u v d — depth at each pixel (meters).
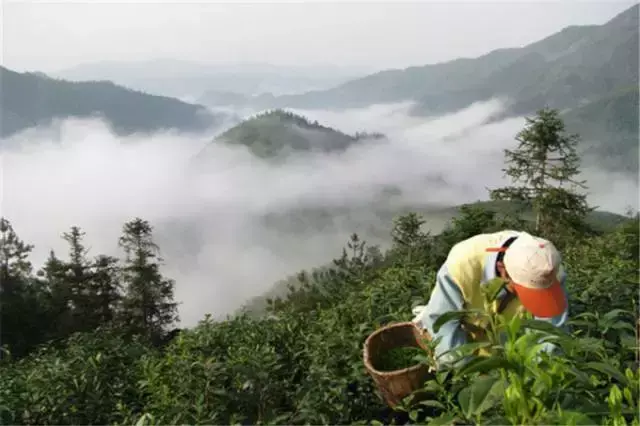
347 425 3.99
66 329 37.62
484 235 3.21
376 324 5.14
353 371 4.51
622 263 6.00
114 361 7.11
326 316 6.97
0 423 5.68
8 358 10.99
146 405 5.55
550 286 2.69
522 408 1.62
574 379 1.78
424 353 3.51
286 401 5.08
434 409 3.22
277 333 6.53
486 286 2.24
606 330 3.36
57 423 5.71
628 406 1.83
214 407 4.68
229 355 6.04
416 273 7.00
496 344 1.96
